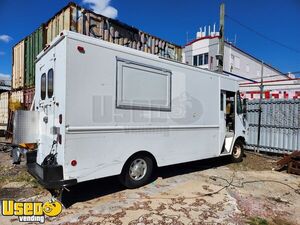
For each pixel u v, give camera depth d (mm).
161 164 5664
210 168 7363
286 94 17109
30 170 4844
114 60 4750
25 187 5238
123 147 4930
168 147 5793
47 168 4082
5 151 8789
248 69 30094
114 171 4809
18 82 10758
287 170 7309
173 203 4621
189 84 6285
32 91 9367
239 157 8352
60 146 4258
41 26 8836
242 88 21875
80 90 4312
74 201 4609
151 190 5258
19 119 5309
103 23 8547
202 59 26766
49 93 4844
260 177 6637
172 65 5832
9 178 5777
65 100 4156
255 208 4574
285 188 5844
